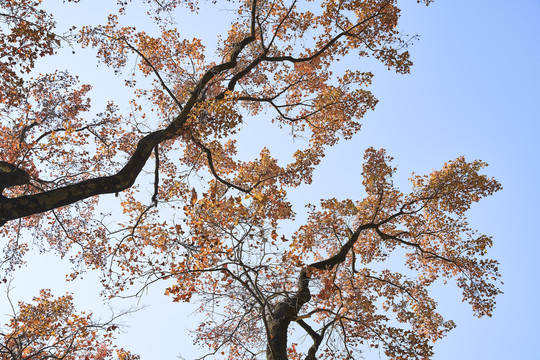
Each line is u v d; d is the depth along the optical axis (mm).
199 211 9805
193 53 16469
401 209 15836
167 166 16094
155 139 11281
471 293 15852
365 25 16219
